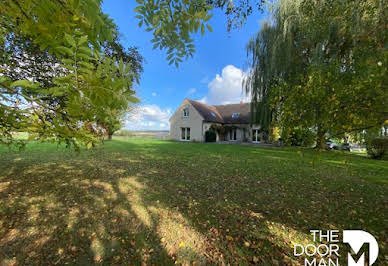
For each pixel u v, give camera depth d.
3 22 1.19
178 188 4.03
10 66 2.01
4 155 7.61
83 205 3.13
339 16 3.50
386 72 1.80
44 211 2.89
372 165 7.22
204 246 2.18
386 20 2.72
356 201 3.47
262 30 11.09
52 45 1.08
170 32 1.61
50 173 5.02
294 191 3.96
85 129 1.66
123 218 2.75
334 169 6.20
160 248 2.13
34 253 2.00
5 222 2.56
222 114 23.33
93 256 1.99
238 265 1.91
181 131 20.70
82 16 1.02
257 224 2.64
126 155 8.44
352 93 2.04
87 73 0.97
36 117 1.40
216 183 4.41
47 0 0.93
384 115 1.92
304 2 4.04
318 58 6.20
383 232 2.47
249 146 14.08
